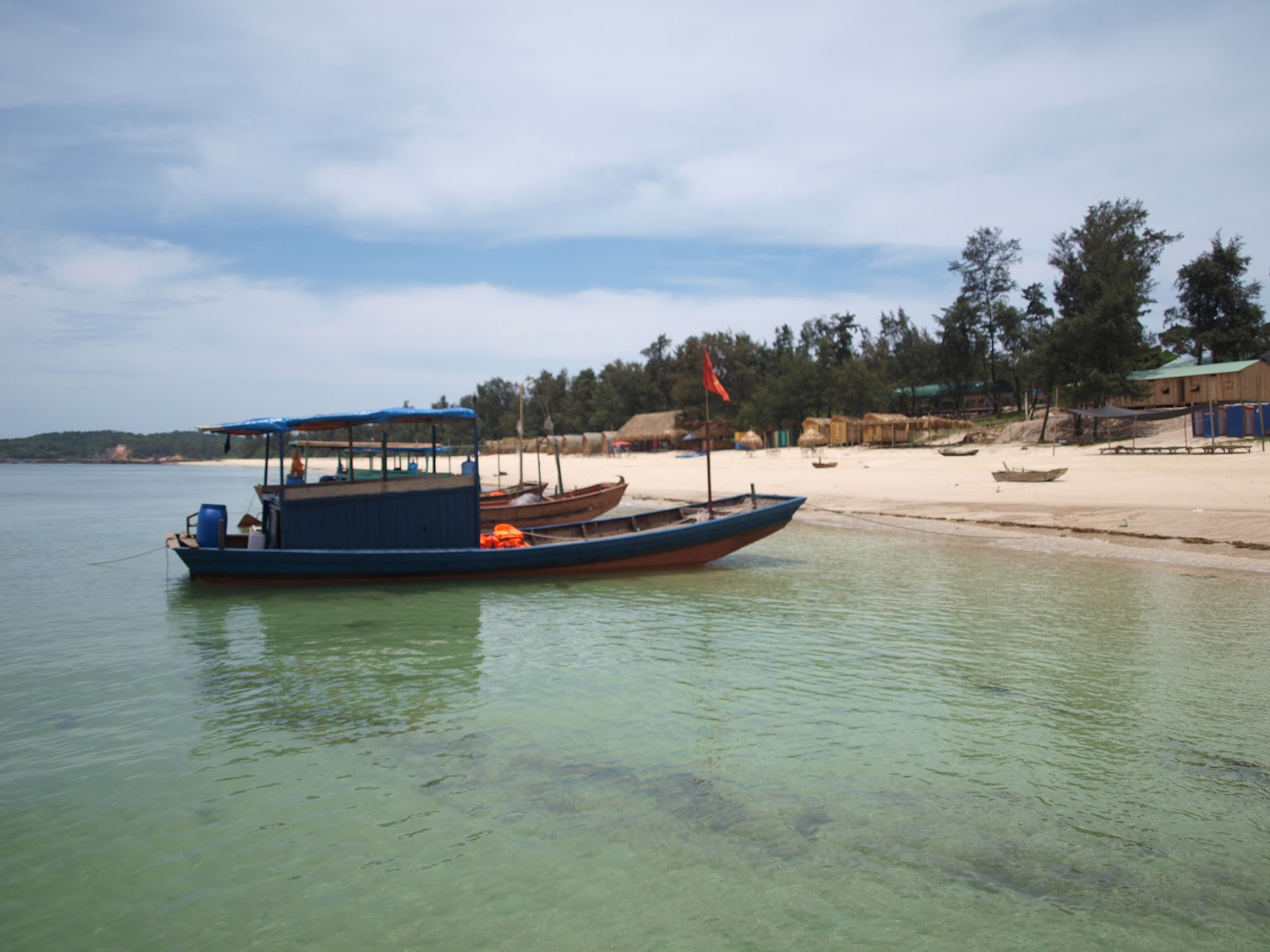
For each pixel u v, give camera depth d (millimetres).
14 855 5578
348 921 4809
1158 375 51906
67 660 10586
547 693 9000
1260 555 16922
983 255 72875
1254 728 7742
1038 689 8938
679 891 5070
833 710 8320
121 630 12359
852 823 5918
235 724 8094
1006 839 5684
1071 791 6434
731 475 45844
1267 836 5727
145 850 5637
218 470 135750
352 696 8977
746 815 6059
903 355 84625
